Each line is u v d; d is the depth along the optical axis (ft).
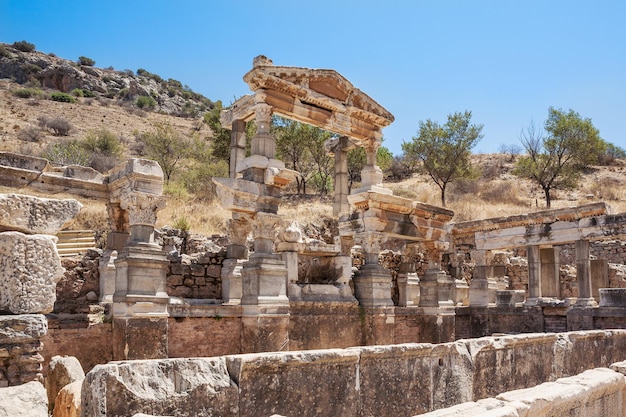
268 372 17.60
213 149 132.16
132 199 38.52
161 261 38.34
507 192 148.05
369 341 50.80
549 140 144.77
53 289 19.70
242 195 44.29
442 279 58.29
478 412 17.62
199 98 352.28
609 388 23.48
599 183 157.28
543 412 19.27
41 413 16.02
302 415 18.30
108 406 14.05
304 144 126.72
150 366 15.23
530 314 64.59
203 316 40.88
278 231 55.06
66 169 45.91
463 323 67.82
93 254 45.98
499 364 26.68
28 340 18.81
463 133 138.92
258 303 41.75
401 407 21.63
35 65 280.72
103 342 37.55
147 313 37.01
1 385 18.28
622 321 57.06
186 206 90.53
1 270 19.26
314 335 47.21
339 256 51.60
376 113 55.52
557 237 64.59
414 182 163.22
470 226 71.77
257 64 46.09
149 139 140.36
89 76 289.94
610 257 101.40
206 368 16.31
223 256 52.13
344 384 19.77
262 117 46.83
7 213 19.66
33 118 190.90
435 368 23.35
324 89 51.49
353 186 136.67
